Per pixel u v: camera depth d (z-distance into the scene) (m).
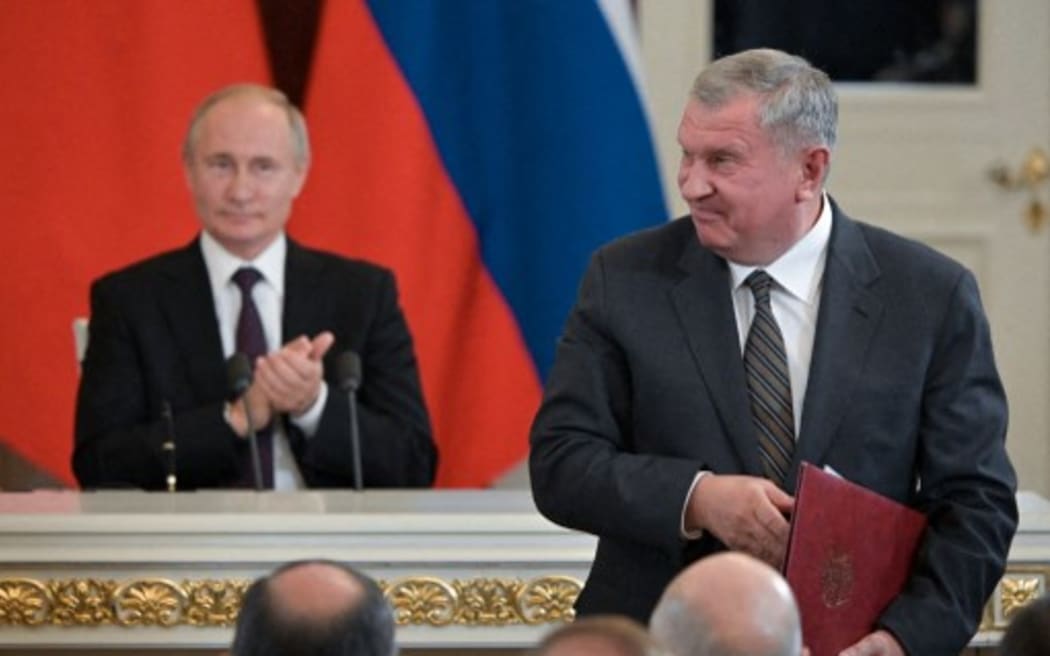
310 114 13.18
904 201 15.71
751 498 6.72
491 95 13.23
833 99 7.00
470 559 8.40
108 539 8.40
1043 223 15.77
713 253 7.18
